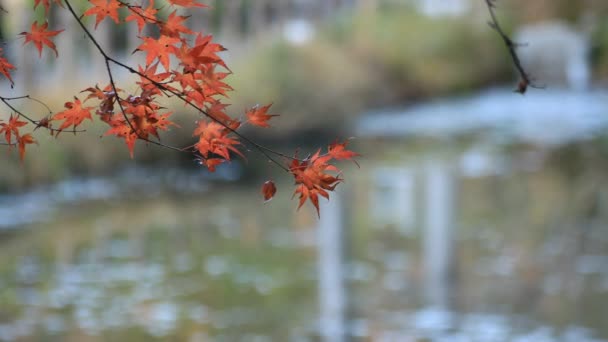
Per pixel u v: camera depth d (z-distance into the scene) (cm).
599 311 785
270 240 1044
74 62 1524
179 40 171
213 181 1415
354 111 1938
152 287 864
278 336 732
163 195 1311
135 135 185
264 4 2222
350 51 2281
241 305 812
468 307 799
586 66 2773
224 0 2006
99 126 1400
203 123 187
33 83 1450
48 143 1345
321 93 1833
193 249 1006
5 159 1296
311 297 830
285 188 1371
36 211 1195
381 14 2611
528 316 773
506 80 2734
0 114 1291
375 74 2277
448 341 720
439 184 1355
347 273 906
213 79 171
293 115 1741
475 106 2325
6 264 937
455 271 905
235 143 187
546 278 876
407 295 834
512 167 1484
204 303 811
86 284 872
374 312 793
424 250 991
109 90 183
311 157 186
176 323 762
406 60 2405
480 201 1234
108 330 740
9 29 1316
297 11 2531
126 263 948
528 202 1218
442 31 2591
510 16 2984
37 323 755
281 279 891
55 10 1020
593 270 905
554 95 2530
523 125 1973
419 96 2389
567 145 1684
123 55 1559
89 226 1117
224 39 1997
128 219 1160
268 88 1739
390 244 1021
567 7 2998
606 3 2950
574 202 1209
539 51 2769
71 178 1371
